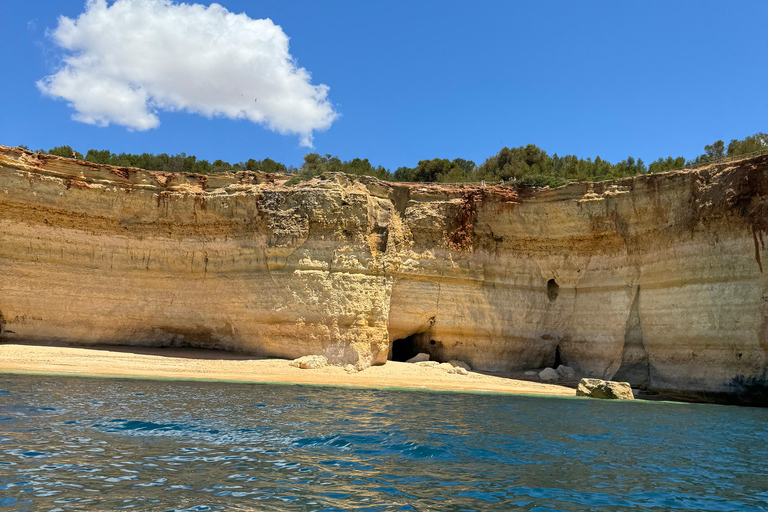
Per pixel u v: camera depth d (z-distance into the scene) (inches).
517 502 310.5
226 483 326.3
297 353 1182.9
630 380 1189.7
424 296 1289.4
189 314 1250.6
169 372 1000.2
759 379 943.7
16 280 1150.3
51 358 1014.4
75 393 660.7
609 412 767.1
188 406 606.9
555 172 1934.1
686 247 1091.3
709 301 1037.8
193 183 1298.0
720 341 1010.1
